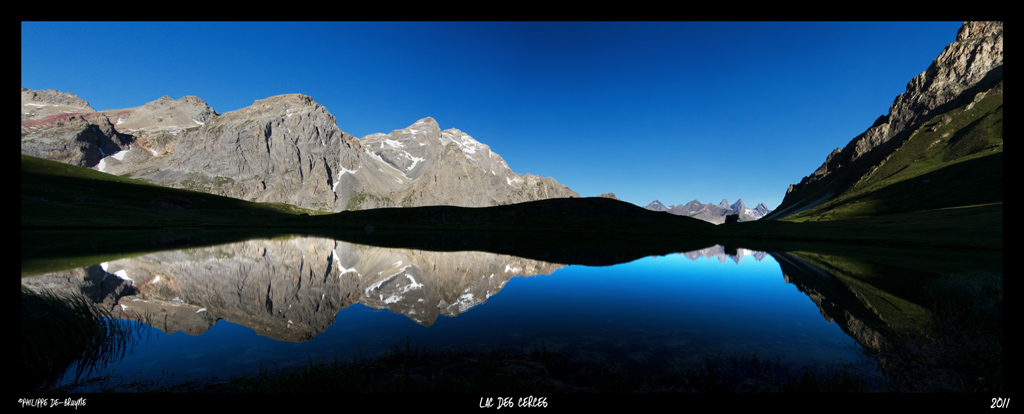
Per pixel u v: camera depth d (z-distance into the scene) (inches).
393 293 980.6
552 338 583.5
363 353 505.4
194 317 706.8
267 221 5103.3
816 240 3036.4
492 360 476.1
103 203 4753.9
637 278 1283.2
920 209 5226.4
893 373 450.6
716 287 1087.6
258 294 948.6
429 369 447.2
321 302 870.4
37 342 414.0
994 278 791.1
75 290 896.3
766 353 521.3
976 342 524.4
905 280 1117.7
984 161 5674.2
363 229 4709.6
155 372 435.8
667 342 568.4
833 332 622.5
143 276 1122.0
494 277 1299.2
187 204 5969.5
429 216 5649.6
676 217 5639.8
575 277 1302.9
